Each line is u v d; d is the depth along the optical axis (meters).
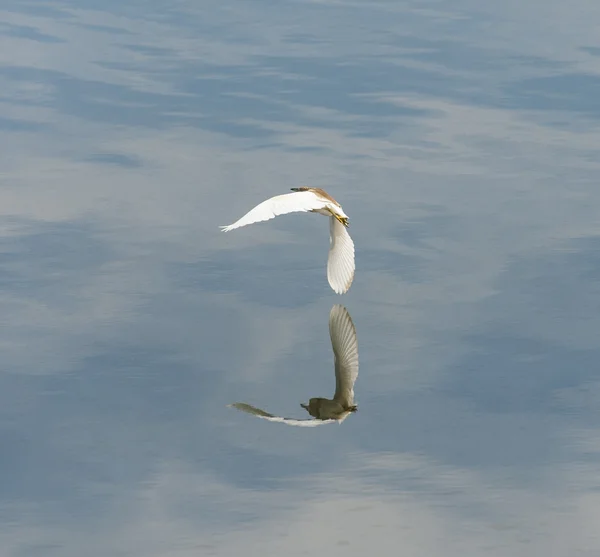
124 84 22.84
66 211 17.12
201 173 18.59
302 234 16.72
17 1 28.31
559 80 23.42
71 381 12.61
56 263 15.52
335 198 17.73
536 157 19.56
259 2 29.00
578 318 14.18
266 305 14.52
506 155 19.62
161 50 25.02
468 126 20.97
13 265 15.41
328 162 19.14
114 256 15.77
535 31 26.70
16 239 16.17
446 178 18.61
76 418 11.91
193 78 23.30
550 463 11.27
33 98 21.92
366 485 10.89
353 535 10.12
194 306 14.43
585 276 15.31
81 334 13.64
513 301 14.64
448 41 26.03
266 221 17.16
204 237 16.41
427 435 11.75
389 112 21.64
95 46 25.14
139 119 21.05
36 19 26.89
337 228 14.53
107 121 20.89
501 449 11.49
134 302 14.49
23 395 12.31
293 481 10.95
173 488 10.80
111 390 12.47
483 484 10.92
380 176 18.64
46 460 11.19
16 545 9.95
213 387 12.57
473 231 16.72
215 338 13.64
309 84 23.09
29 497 10.62
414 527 10.26
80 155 19.31
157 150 19.59
